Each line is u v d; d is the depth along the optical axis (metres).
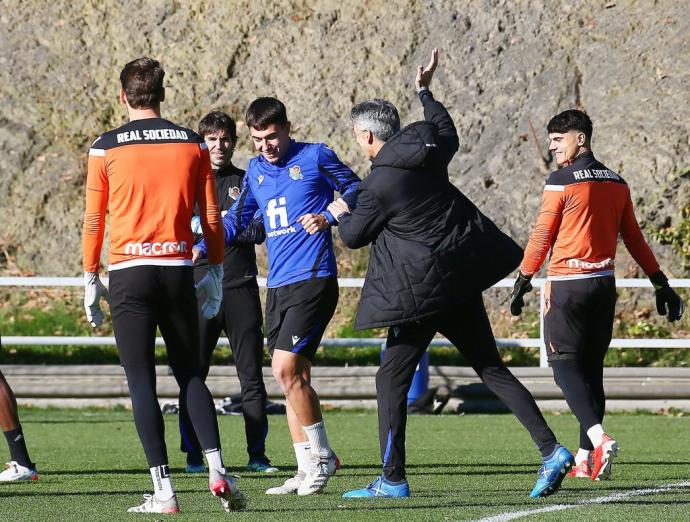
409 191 20.66
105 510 20.05
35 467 26.59
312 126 64.31
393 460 21.62
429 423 41.75
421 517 18.64
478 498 21.56
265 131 22.92
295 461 30.86
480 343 21.52
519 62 65.00
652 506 20.03
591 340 25.38
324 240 23.05
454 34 66.94
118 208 19.30
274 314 23.34
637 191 57.97
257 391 28.45
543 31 66.19
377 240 21.16
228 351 53.41
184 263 19.45
